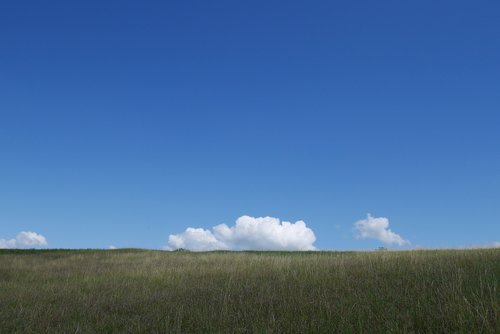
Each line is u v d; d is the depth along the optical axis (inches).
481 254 590.9
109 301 494.3
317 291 449.1
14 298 526.3
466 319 292.7
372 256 725.9
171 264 869.8
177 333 342.6
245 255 1008.2
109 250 1366.9
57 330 373.4
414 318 316.8
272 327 332.8
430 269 488.4
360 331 297.9
